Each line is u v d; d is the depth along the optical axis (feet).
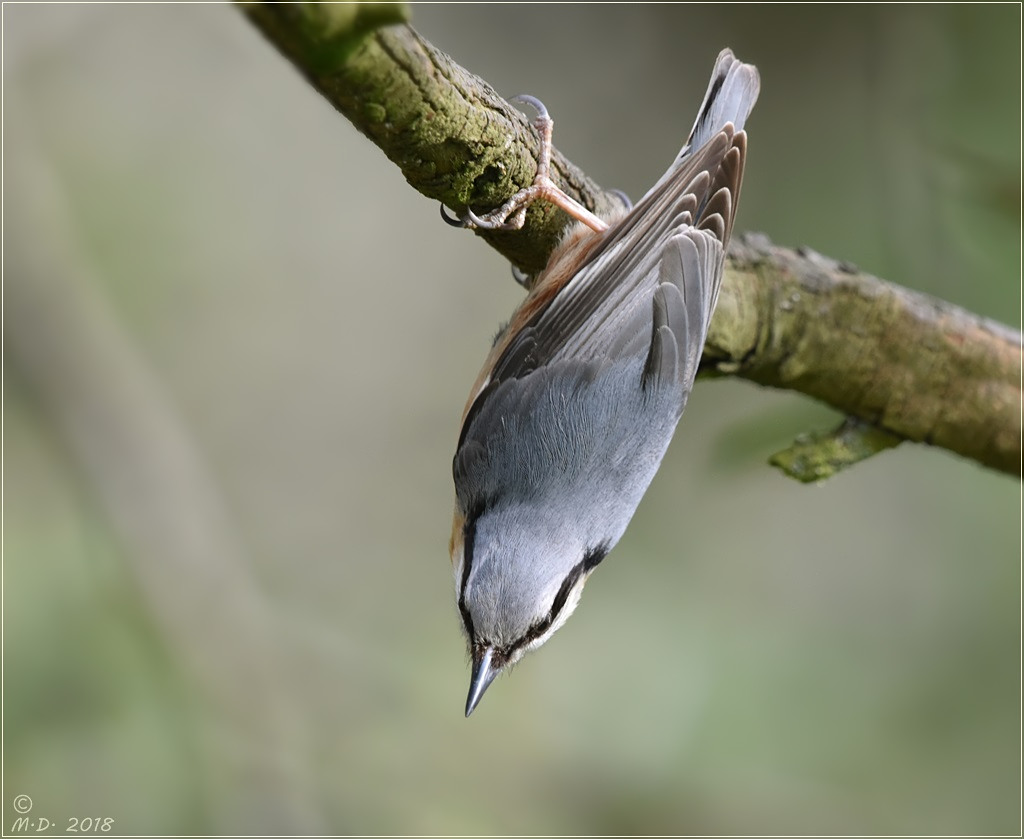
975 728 36.60
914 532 38.93
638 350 25.61
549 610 25.49
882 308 27.32
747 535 39.24
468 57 43.21
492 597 25.40
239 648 35.58
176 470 37.45
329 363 44.14
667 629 37.73
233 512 42.16
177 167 43.73
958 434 28.19
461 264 45.68
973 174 34.37
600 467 25.55
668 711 36.73
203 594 35.91
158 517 36.45
